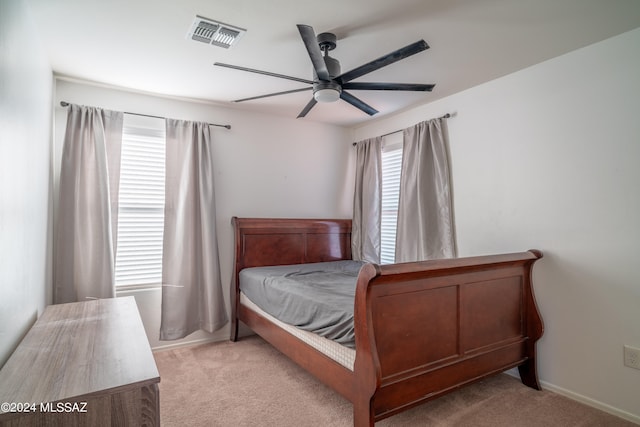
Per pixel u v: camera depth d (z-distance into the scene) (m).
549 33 2.19
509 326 2.36
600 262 2.28
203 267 3.40
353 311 1.91
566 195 2.45
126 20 2.04
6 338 1.46
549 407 2.25
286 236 3.85
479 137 3.02
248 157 3.85
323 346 2.11
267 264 3.72
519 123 2.74
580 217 2.38
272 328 2.76
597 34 2.21
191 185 3.35
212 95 3.34
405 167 3.55
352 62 2.60
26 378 1.23
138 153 3.27
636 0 1.86
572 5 1.90
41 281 2.32
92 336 1.70
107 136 3.04
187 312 3.29
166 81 2.99
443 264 1.90
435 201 3.31
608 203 2.25
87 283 2.86
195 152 3.43
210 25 2.10
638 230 2.12
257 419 2.10
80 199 2.88
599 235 2.28
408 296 1.83
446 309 2.00
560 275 2.47
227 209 3.71
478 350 2.15
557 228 2.49
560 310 2.46
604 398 2.23
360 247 4.17
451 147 3.26
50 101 2.65
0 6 1.37
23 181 1.77
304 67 2.71
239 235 3.57
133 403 1.19
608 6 1.91
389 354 1.74
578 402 2.32
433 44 2.33
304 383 2.58
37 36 2.11
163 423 2.05
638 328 2.11
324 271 3.41
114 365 1.35
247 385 2.54
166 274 3.24
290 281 2.82
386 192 4.09
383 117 4.04
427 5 1.90
